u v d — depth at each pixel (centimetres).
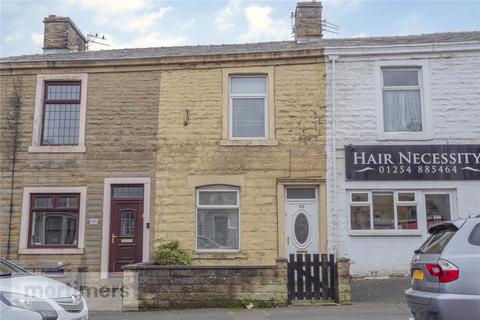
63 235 1332
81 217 1320
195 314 902
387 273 1248
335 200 1277
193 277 970
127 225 1320
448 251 629
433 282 627
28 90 1388
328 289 988
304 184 1296
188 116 1342
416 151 1280
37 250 1312
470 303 595
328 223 1273
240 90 1362
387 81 1335
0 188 1345
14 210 1335
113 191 1338
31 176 1346
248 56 1344
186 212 1303
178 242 1264
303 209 1302
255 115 1351
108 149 1345
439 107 1295
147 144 1341
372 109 1309
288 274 991
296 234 1291
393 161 1280
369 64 1327
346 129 1305
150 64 1372
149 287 970
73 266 1295
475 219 650
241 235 1283
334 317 855
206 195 1323
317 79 1331
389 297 1045
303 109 1322
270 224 1281
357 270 1251
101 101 1369
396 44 1322
